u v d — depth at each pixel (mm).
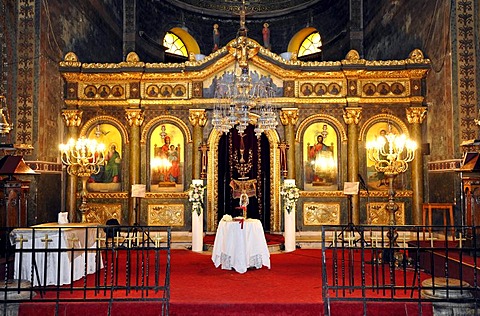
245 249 9484
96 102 14016
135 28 17219
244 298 7258
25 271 8016
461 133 11789
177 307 6961
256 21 20297
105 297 7156
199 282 8477
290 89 14023
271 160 14125
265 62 13859
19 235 8016
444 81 12367
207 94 14172
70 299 6746
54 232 8031
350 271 7547
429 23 13016
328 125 14133
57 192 13312
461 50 11836
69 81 13891
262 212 14320
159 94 14188
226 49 13750
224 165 14391
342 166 14008
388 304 6902
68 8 13656
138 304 6934
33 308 6895
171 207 14047
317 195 13938
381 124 14039
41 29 12352
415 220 13492
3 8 11680
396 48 14812
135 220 13117
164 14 19047
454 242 10109
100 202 13977
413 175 13609
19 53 12211
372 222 13805
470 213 9391
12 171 9359
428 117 13508
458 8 11859
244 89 9797
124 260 10672
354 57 13820
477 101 11695
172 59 19828
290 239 12109
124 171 14109
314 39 20016
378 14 15914
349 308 6906
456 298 6633
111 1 16281
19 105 12148
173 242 12852
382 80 13953
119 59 16938
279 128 14141
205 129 14211
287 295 7453
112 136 14188
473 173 9516
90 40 14898
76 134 13922
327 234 13883
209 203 14016
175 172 14156
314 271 9516
